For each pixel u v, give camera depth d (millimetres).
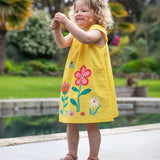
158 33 22031
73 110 2107
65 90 2227
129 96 10500
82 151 2680
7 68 16234
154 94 11945
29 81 13875
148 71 20125
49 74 17469
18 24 13438
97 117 2074
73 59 2219
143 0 22766
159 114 6816
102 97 2102
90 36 2104
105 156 2473
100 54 2162
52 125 5164
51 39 19047
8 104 7723
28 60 18812
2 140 3090
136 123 5352
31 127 4938
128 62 20844
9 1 12164
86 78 2119
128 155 2508
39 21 18703
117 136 3369
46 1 23469
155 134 3477
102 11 2252
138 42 21281
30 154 2543
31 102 7945
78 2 2275
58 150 2705
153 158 2412
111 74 2268
